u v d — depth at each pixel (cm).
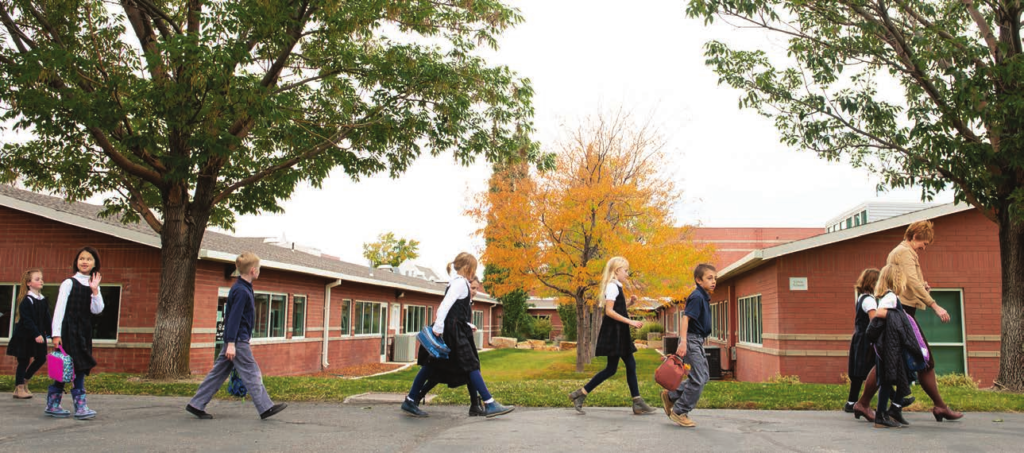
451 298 712
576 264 1853
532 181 1852
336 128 1252
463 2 1177
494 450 561
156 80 996
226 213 1452
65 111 1033
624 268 752
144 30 1167
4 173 1308
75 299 707
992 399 884
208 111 996
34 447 565
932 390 709
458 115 1226
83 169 1238
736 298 2167
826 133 1204
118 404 841
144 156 1105
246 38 1084
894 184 1211
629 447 575
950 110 1034
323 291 2183
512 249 1847
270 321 1842
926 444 595
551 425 684
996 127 988
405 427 676
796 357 1505
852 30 1141
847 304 1506
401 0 1112
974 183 1073
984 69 971
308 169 1293
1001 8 1043
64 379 689
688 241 1950
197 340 1544
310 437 621
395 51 1169
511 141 1310
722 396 906
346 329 2375
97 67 1052
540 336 4503
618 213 1831
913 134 1071
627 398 868
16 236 1573
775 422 720
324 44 1184
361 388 973
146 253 1533
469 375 725
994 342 1451
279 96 1054
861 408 728
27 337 855
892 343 674
